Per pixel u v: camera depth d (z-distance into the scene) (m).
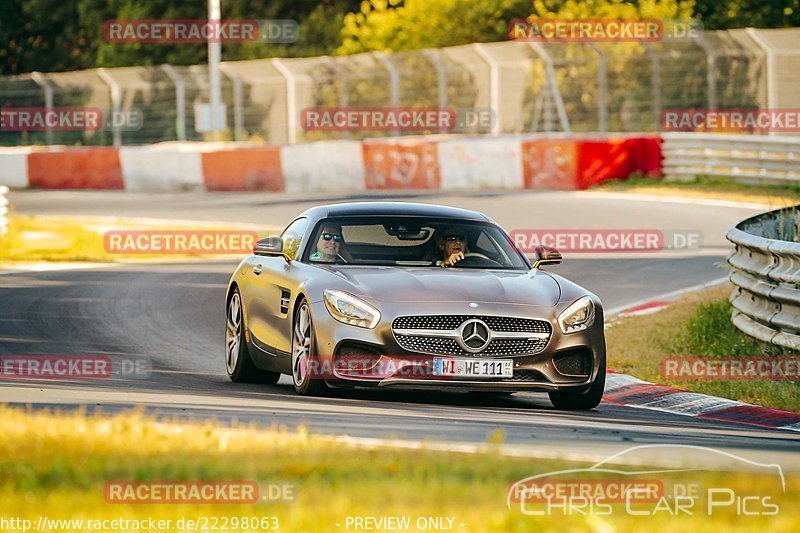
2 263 71.81
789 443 28.20
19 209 100.12
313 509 16.97
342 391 34.84
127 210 97.56
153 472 19.17
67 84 137.62
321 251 36.34
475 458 21.17
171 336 48.66
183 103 135.00
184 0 194.75
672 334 47.78
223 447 21.70
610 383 40.06
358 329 32.50
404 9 162.50
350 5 194.12
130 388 35.06
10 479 18.64
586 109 132.00
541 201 92.50
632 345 46.47
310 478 19.02
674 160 103.06
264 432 23.92
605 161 102.00
